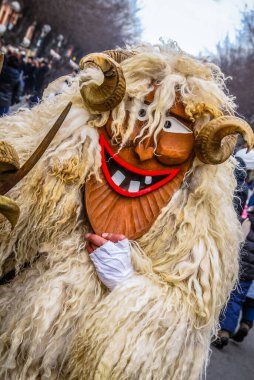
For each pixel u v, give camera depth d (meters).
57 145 2.42
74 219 2.46
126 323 2.30
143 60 2.44
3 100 13.16
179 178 2.48
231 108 2.59
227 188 2.57
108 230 2.45
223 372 5.54
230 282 2.58
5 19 37.34
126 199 2.47
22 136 2.56
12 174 2.01
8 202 1.81
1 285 2.54
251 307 6.43
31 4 39.66
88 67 2.48
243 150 5.73
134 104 2.42
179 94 2.46
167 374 2.36
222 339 6.05
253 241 5.72
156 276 2.43
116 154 2.45
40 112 2.64
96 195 2.45
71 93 2.55
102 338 2.29
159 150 2.44
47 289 2.38
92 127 2.44
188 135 2.46
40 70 23.38
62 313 2.37
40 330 2.34
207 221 2.47
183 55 2.55
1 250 2.44
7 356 2.42
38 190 2.39
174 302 2.36
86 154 2.41
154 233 2.47
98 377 2.28
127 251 2.41
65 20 44.22
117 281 2.38
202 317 2.42
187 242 2.43
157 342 2.31
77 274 2.41
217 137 2.36
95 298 2.42
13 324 2.41
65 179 2.39
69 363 2.38
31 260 2.49
